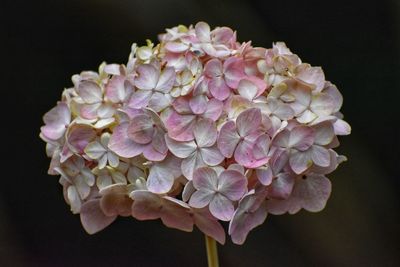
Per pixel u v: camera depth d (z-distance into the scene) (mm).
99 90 816
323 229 1681
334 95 824
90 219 830
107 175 807
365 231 1681
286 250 1693
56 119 841
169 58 814
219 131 786
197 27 825
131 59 826
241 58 811
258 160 788
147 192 788
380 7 1716
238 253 1693
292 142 800
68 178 825
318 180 825
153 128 792
